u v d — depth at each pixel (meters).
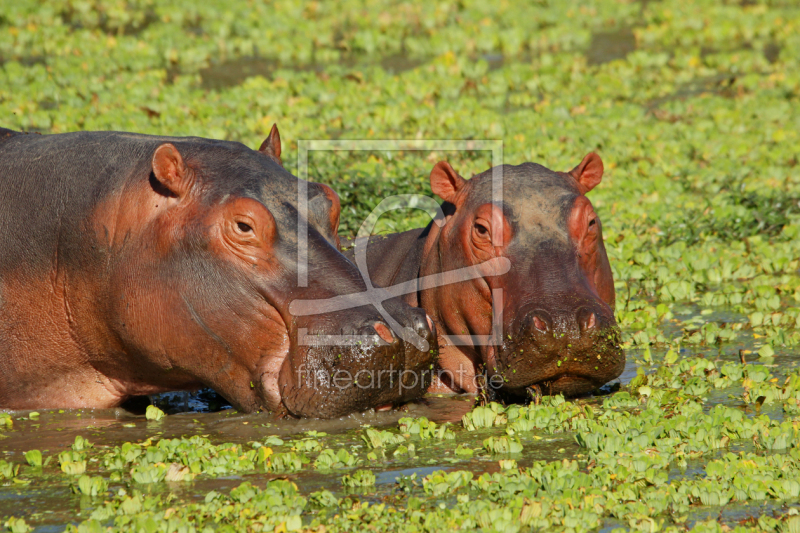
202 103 41.31
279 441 16.17
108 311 17.98
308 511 13.65
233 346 17.16
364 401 16.69
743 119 41.25
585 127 39.88
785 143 37.69
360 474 14.53
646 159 36.16
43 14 56.38
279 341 16.95
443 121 40.00
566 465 14.69
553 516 13.20
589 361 16.94
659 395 17.97
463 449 15.73
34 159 19.30
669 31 59.38
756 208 30.77
